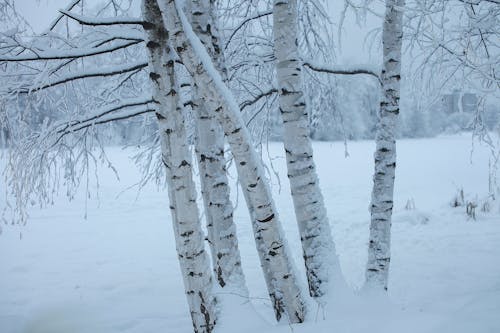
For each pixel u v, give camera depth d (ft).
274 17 11.11
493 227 25.32
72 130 12.48
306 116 11.30
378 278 11.99
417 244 23.17
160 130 8.77
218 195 10.30
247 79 15.05
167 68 8.51
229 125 8.59
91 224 32.09
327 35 16.03
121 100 12.53
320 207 11.57
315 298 11.35
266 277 10.77
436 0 12.80
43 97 14.40
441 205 32.76
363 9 12.78
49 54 10.46
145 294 17.99
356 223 29.32
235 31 14.97
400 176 51.88
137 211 37.14
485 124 17.08
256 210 9.30
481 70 12.64
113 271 21.30
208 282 9.47
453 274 17.80
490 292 11.45
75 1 12.57
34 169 14.11
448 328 8.27
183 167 8.83
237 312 9.74
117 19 8.46
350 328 8.93
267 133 16.55
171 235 28.81
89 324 14.53
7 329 14.19
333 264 11.53
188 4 10.49
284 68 11.09
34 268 21.80
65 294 17.99
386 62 12.08
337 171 59.82
